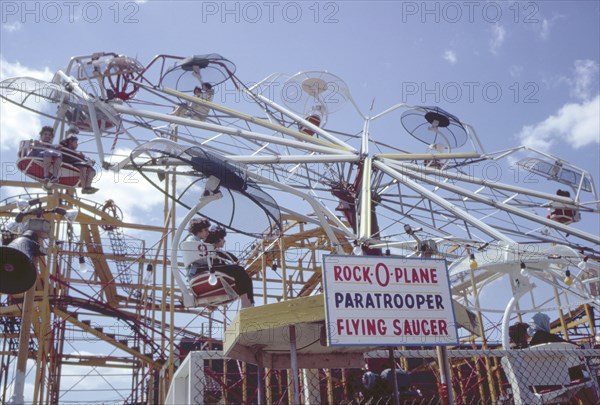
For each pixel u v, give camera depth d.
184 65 21.14
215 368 15.01
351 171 23.91
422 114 23.75
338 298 8.53
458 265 20.69
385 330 8.52
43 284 21.27
